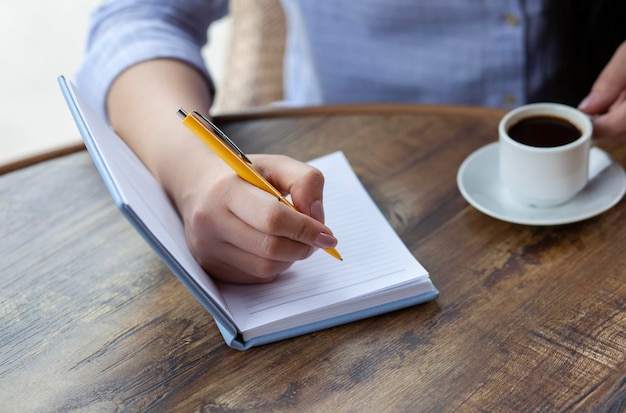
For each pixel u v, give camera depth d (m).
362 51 1.33
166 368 0.71
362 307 0.75
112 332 0.76
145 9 1.12
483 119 1.03
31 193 0.98
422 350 0.71
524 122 0.89
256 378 0.70
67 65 2.84
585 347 0.69
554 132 0.87
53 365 0.73
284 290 0.76
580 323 0.72
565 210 0.86
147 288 0.81
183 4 1.16
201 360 0.72
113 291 0.81
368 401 0.66
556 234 0.83
